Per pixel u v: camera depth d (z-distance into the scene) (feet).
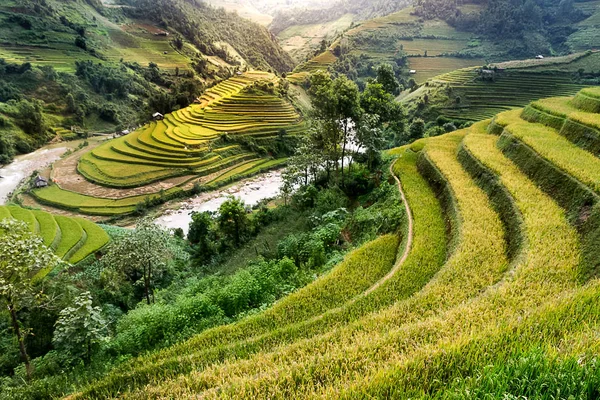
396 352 28.53
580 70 339.98
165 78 503.61
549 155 77.82
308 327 47.01
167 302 85.56
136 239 82.07
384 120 193.88
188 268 120.98
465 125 266.98
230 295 64.95
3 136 287.48
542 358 19.34
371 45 623.77
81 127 364.99
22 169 263.90
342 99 135.44
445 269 55.42
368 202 120.16
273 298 66.49
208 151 270.87
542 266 48.73
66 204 201.05
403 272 60.34
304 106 420.36
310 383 26.00
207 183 236.84
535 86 336.08
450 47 609.83
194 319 60.85
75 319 52.54
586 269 48.26
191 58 583.58
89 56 461.37
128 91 441.27
